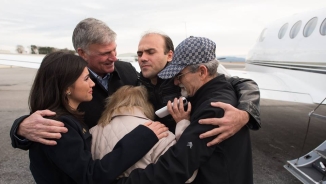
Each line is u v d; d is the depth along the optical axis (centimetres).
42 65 112
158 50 156
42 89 110
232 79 165
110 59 176
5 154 345
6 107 663
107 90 193
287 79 541
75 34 174
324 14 448
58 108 111
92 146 118
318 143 409
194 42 119
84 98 119
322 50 437
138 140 104
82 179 96
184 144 99
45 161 107
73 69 111
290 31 554
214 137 103
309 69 471
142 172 99
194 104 126
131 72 232
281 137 442
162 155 101
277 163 331
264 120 577
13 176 283
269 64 643
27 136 100
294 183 279
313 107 773
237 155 113
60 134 98
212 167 108
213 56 122
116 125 116
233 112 104
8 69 2772
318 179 206
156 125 115
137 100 127
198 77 121
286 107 771
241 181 115
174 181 96
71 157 97
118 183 101
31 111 115
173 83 140
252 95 128
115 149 104
